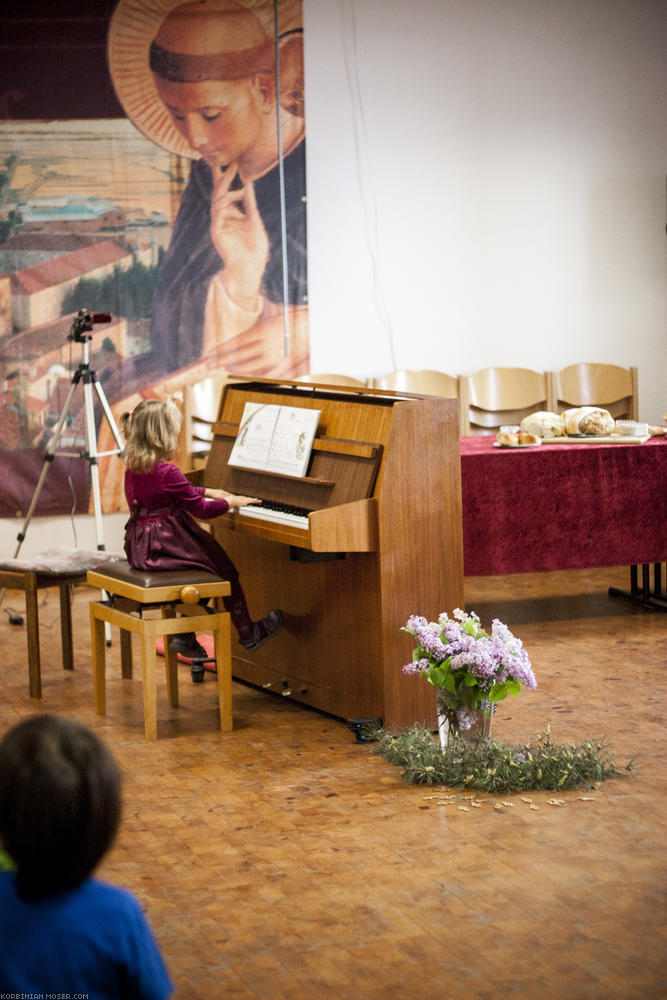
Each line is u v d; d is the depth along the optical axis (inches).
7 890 55.9
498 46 286.5
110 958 55.6
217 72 269.4
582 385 282.5
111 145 266.1
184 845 124.0
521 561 209.2
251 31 270.2
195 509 163.9
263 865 118.6
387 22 279.3
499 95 288.2
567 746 145.7
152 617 220.4
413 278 289.1
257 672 187.5
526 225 294.2
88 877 55.7
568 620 222.8
